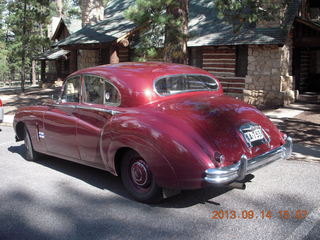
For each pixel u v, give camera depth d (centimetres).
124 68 529
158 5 1016
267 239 368
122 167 487
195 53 1698
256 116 487
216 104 479
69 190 528
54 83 3048
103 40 1566
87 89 547
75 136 554
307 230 386
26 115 657
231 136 429
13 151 786
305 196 484
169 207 458
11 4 2272
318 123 1027
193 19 1720
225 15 1188
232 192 502
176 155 410
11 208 466
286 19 1373
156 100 480
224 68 1591
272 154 458
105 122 503
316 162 647
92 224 414
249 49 1438
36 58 3047
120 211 449
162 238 376
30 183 562
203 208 452
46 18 2361
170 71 519
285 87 1422
